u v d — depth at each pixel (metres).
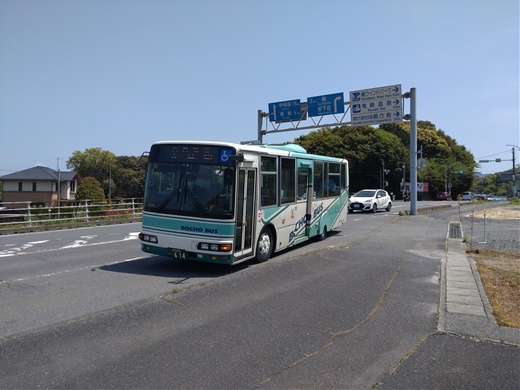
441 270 9.16
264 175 9.75
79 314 6.04
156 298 6.73
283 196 10.73
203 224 8.37
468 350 4.86
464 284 7.92
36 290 7.39
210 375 4.13
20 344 4.83
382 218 23.09
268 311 6.15
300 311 6.19
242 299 6.75
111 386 3.90
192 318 5.79
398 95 25.80
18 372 4.15
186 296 6.89
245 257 8.94
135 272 8.88
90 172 68.00
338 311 6.23
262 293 7.12
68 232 17.19
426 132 76.19
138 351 4.66
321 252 11.24
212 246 8.28
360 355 4.68
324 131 64.62
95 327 5.39
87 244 13.25
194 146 8.77
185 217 8.54
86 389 3.84
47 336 5.07
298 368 4.33
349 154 60.50
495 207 35.38
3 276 8.50
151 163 9.15
